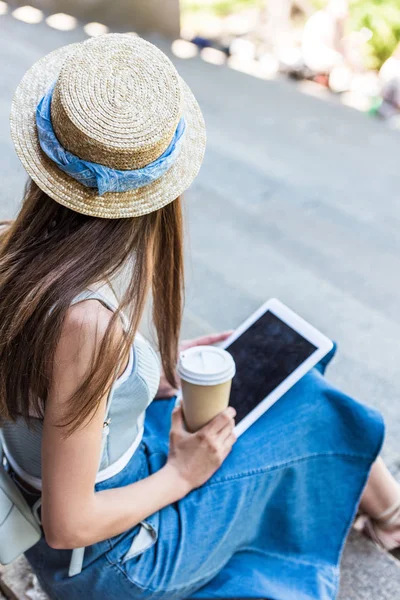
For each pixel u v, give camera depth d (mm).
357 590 1628
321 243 3811
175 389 1668
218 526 1375
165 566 1318
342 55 6676
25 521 1267
